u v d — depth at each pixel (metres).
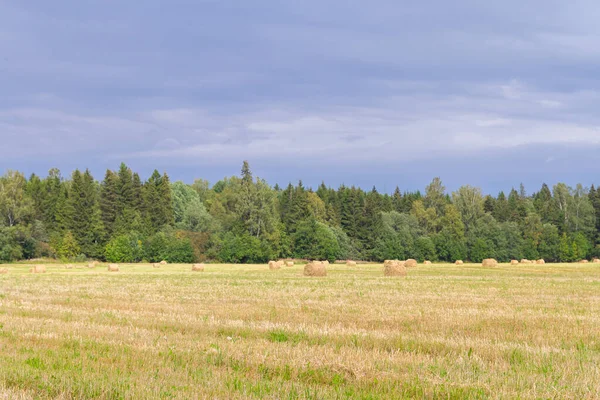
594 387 10.27
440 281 40.38
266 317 19.31
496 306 23.22
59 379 10.31
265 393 9.65
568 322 18.23
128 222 109.12
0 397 9.17
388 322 18.05
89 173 122.06
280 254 115.31
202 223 114.69
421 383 10.42
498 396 9.73
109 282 40.31
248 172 133.88
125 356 12.52
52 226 109.06
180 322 17.89
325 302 24.52
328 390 9.96
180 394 9.47
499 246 121.56
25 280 43.44
